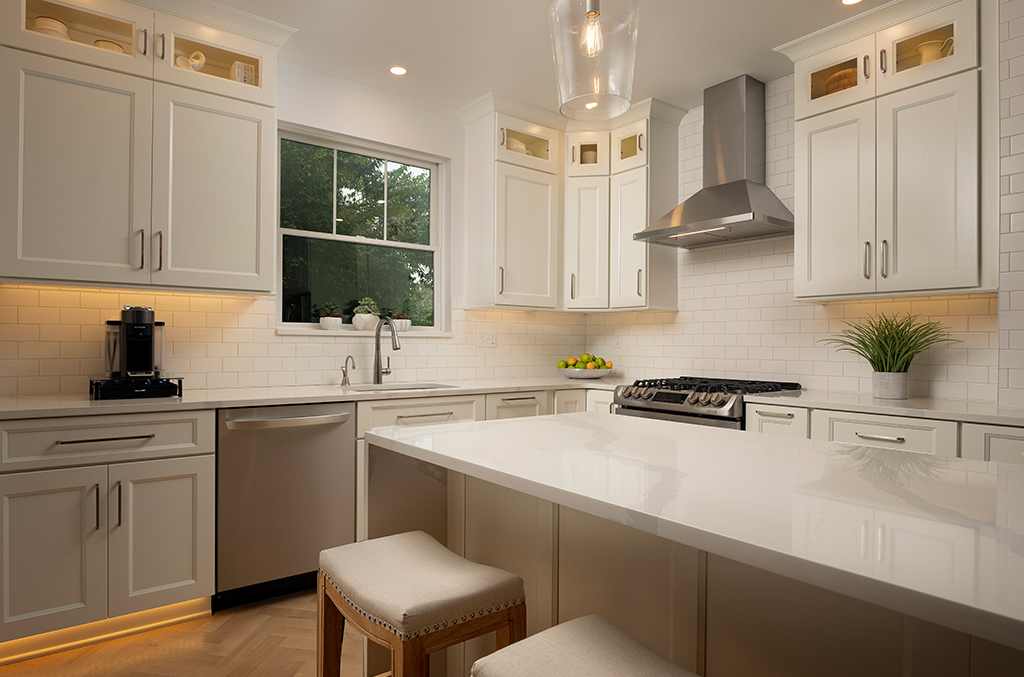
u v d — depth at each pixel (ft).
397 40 10.40
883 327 9.82
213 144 9.32
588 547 4.79
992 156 8.36
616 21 3.97
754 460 4.24
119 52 8.58
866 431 8.59
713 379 12.60
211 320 10.42
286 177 11.64
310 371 11.48
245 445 8.57
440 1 9.21
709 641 4.07
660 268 13.38
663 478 3.67
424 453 4.65
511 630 4.12
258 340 10.89
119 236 8.52
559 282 13.85
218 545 8.34
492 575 4.17
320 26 9.94
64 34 8.28
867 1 9.15
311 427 9.16
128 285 8.59
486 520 5.66
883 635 3.33
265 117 9.80
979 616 1.87
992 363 9.23
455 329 13.52
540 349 15.05
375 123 12.39
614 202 13.62
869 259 9.48
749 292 12.51
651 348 14.42
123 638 7.70
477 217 13.26
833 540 2.53
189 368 10.18
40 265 7.95
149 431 7.82
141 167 8.69
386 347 12.50
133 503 7.70
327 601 4.61
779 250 12.02
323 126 11.71
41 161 7.98
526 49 10.72
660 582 4.28
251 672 6.91
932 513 2.94
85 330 9.28
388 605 3.75
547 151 13.80
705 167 12.34
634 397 11.66
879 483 3.57
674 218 11.82
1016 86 8.14
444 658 5.78
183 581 8.04
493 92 12.48
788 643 3.70
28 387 8.84
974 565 2.25
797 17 9.61
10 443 6.96
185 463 8.04
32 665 7.03
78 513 7.35
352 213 12.46
